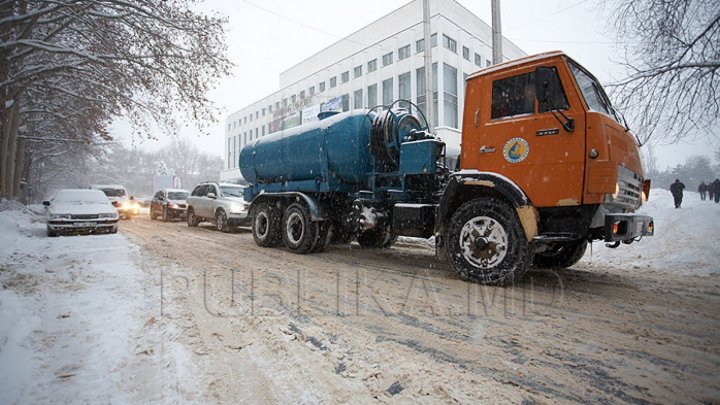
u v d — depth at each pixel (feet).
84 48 49.08
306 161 23.88
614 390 6.49
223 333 9.07
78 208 33.24
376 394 6.29
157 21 42.63
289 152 25.02
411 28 88.07
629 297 12.96
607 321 10.25
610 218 12.28
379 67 96.58
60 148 115.55
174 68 44.52
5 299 11.42
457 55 84.84
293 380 6.82
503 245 13.82
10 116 54.60
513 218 13.58
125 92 47.98
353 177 21.89
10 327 8.96
